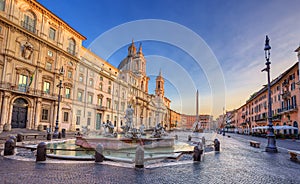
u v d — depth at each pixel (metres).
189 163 6.70
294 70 27.80
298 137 24.86
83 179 4.41
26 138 14.49
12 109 22.44
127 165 6.01
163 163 6.55
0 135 16.77
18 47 23.28
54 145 10.30
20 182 4.03
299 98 26.20
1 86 21.25
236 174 5.35
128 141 8.84
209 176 5.03
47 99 26.09
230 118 84.38
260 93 43.47
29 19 24.72
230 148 12.34
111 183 4.20
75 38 30.56
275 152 10.62
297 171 5.91
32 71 24.62
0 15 21.03
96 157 6.31
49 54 26.77
